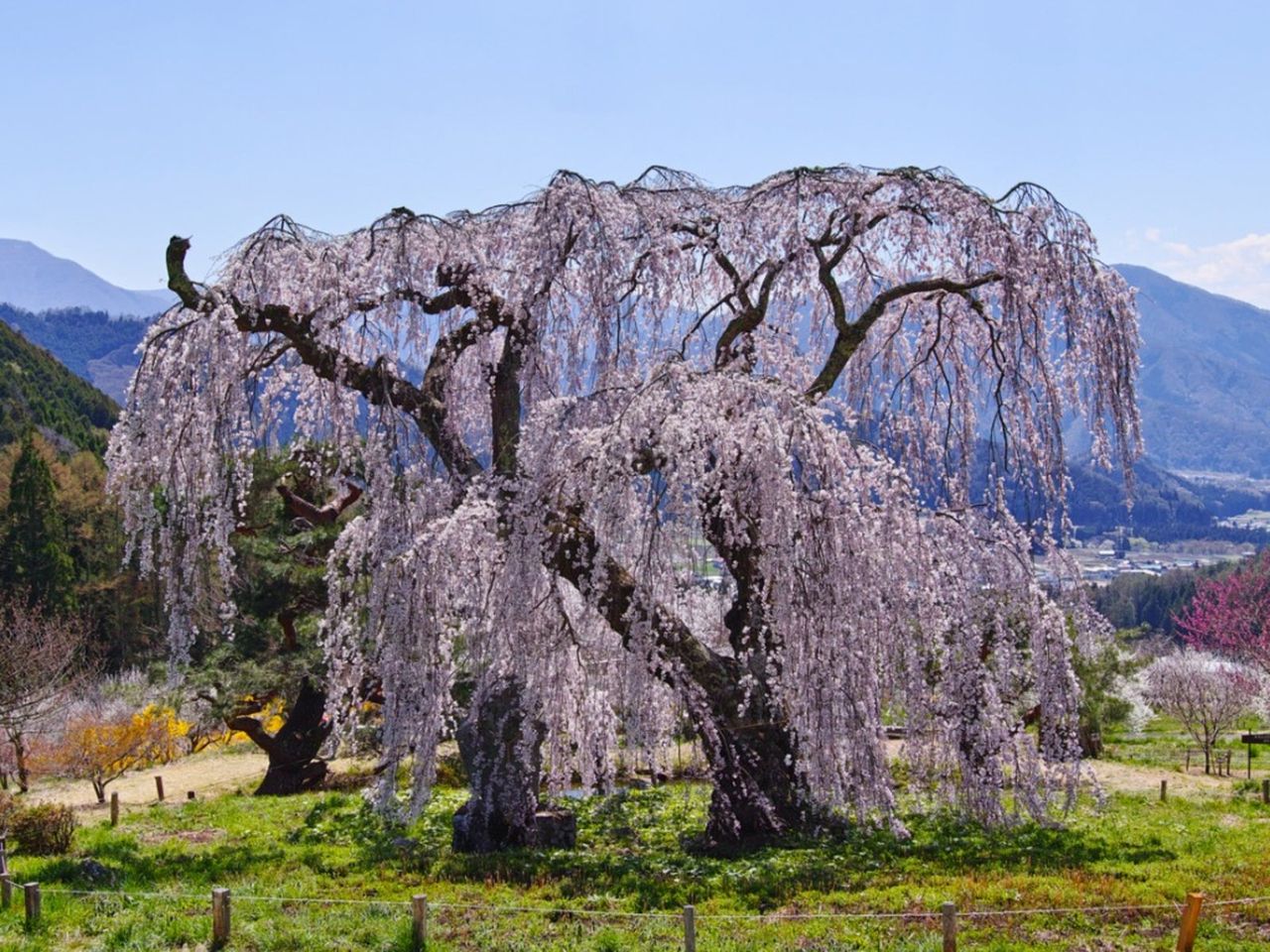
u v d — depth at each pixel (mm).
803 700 10727
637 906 9672
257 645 20078
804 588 10719
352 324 13266
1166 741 33062
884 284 15781
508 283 13312
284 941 8891
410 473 11812
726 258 13891
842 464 10883
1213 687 28516
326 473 15984
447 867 11258
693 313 14625
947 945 7988
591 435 10836
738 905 9594
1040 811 11984
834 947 8391
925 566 11680
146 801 19750
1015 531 12414
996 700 11922
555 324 13336
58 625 31844
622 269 12438
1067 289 13062
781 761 12273
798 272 13414
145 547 12102
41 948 8906
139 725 24188
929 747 11797
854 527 10875
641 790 15586
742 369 12625
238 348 11930
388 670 11109
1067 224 13375
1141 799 16516
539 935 8898
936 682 12109
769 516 10602
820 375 13469
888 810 11062
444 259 13273
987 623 12242
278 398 14664
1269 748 31266
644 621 10805
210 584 13930
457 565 11227
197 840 13633
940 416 15648
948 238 13859
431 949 8664
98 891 10516
